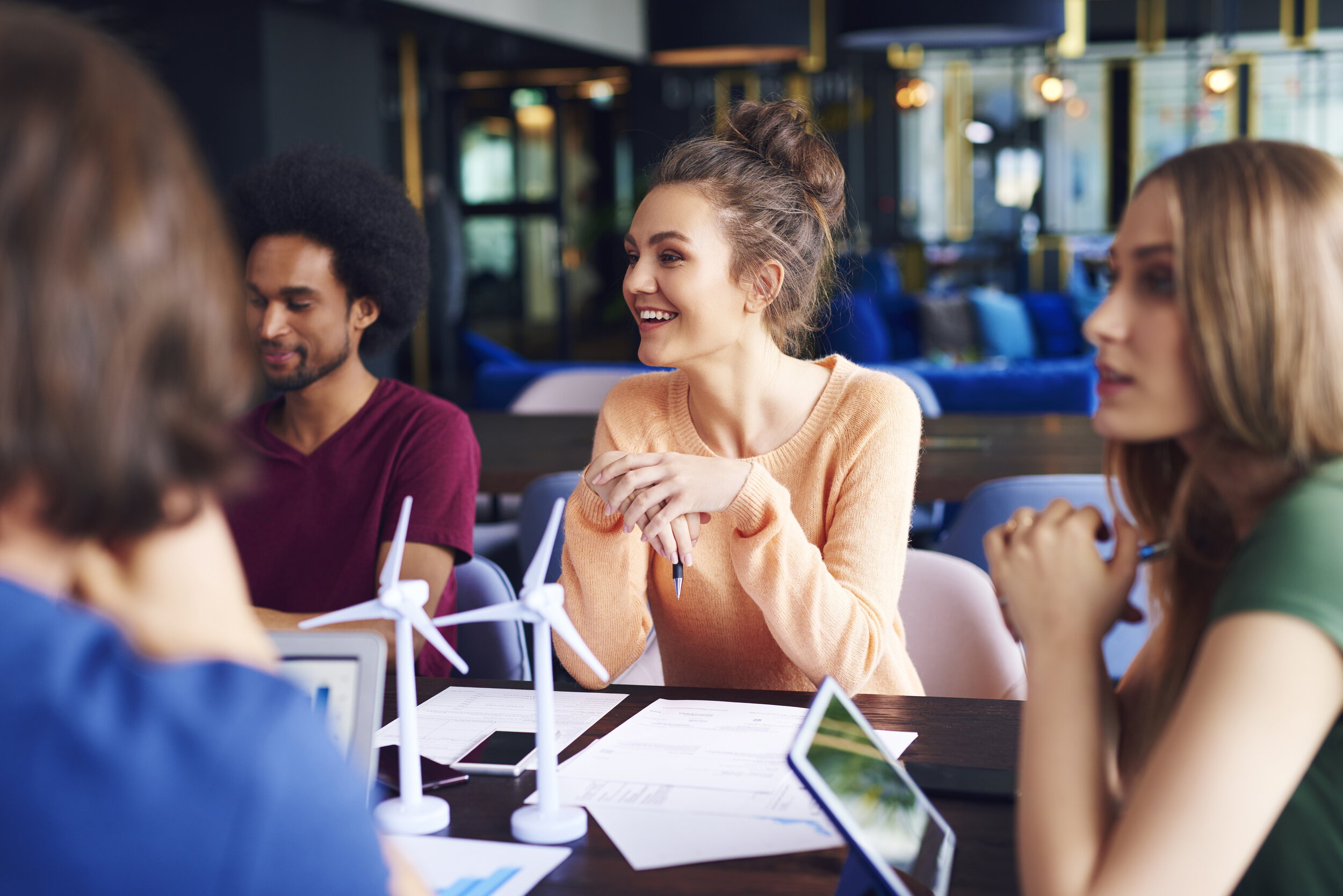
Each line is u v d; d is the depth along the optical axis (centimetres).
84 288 43
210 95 635
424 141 843
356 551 170
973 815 103
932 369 594
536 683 101
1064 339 861
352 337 173
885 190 1097
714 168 148
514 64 965
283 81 645
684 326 149
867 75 1085
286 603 174
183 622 50
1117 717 94
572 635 99
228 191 171
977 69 1095
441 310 902
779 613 137
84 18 50
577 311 1237
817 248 154
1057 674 80
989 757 115
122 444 44
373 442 174
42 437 43
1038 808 77
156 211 45
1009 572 84
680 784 110
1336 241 75
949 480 280
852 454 151
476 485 177
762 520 134
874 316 812
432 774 113
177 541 50
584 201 1212
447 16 704
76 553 48
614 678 154
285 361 168
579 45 851
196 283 46
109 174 44
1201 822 68
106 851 42
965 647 166
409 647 102
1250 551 75
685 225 145
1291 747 69
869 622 141
